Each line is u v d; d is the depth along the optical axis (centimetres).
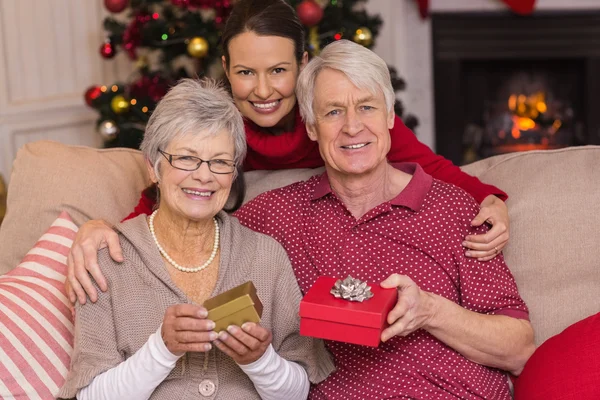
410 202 178
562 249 184
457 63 453
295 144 211
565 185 190
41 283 182
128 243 169
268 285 170
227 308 143
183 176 160
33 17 398
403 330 156
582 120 467
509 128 475
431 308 161
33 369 166
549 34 443
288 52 211
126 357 164
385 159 182
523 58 450
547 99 471
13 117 392
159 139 160
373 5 438
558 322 180
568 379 158
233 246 170
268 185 212
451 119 460
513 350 171
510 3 433
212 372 164
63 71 414
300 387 167
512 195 195
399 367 169
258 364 156
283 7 212
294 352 171
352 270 176
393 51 444
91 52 420
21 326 170
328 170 184
